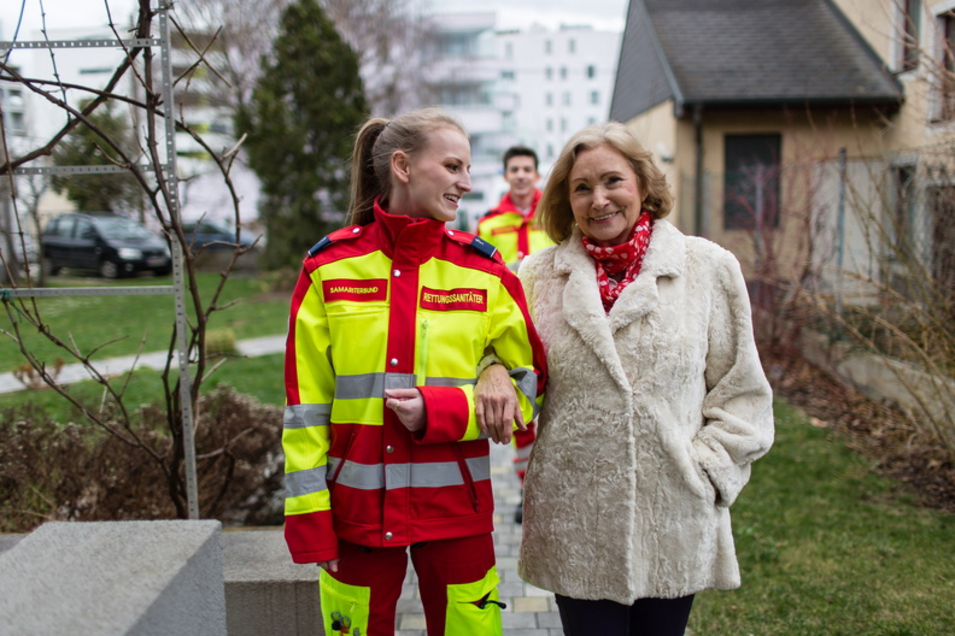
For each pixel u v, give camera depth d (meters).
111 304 14.00
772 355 7.91
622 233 2.15
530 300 2.25
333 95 17.72
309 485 1.91
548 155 72.31
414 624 3.24
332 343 1.96
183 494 3.46
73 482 3.56
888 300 5.48
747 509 4.52
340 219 17.72
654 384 2.00
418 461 1.94
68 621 1.38
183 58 12.80
